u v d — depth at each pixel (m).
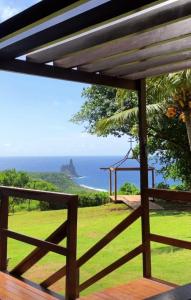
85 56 3.10
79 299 3.13
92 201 12.28
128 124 11.58
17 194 3.52
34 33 2.53
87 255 3.49
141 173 3.88
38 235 7.69
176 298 0.92
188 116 8.40
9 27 2.36
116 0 2.04
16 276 3.57
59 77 3.33
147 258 3.77
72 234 2.94
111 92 13.32
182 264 5.23
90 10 2.16
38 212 11.02
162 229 7.74
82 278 4.68
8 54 2.86
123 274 4.89
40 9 2.12
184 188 11.55
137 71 3.58
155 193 3.71
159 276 4.68
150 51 3.00
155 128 10.94
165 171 12.07
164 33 2.64
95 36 2.71
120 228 3.66
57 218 9.93
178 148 11.37
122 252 6.02
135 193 13.38
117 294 3.26
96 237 7.32
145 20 2.40
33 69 3.14
